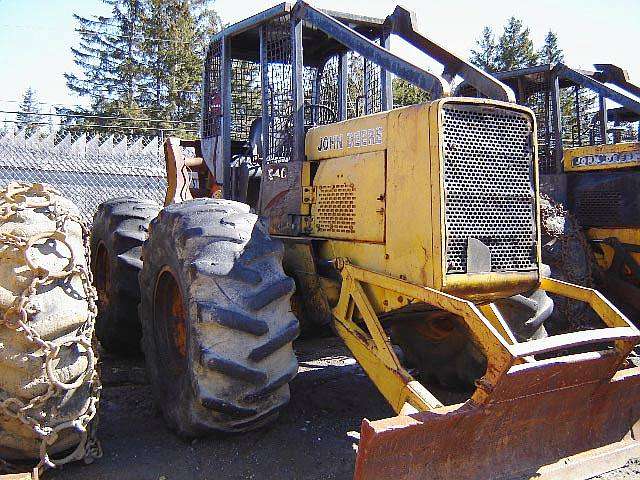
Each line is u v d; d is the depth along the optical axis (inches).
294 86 167.5
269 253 134.1
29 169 398.9
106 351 220.2
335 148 155.6
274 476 126.9
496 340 108.9
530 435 123.0
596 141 349.4
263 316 128.3
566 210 253.6
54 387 115.3
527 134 135.6
